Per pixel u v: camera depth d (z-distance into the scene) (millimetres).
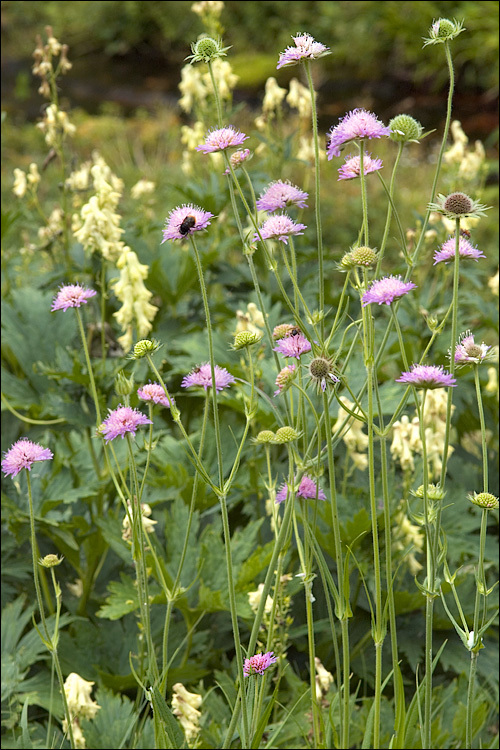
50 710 2256
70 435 2938
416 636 2572
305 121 3895
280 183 1570
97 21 14539
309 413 2695
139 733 2092
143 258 3547
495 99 10602
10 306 3381
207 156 3928
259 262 3568
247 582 2391
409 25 11234
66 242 3352
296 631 2402
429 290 3725
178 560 2516
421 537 2496
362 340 1498
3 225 3664
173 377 3256
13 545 2688
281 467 2826
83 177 3383
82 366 2668
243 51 13180
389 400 2740
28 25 15211
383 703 2246
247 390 2715
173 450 2842
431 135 9883
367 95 11500
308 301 3416
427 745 1547
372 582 2506
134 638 2525
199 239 3752
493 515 2990
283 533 1540
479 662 2500
